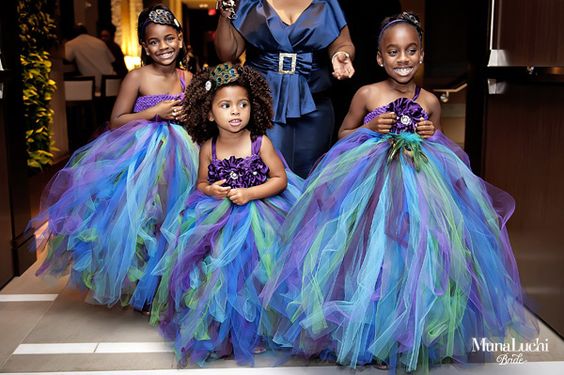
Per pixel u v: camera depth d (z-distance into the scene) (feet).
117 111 10.63
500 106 11.32
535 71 9.70
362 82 13.60
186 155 10.23
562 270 9.45
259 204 8.88
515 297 8.59
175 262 8.77
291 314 8.13
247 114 8.92
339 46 10.50
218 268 8.34
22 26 16.37
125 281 9.54
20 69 13.26
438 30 25.50
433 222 7.97
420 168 8.36
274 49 10.30
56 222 9.97
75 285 10.22
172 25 10.32
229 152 9.14
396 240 7.88
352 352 7.86
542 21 9.91
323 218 8.34
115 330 9.98
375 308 7.77
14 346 9.44
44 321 10.37
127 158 9.98
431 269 7.69
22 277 12.59
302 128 10.80
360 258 7.97
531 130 10.36
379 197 8.17
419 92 9.26
